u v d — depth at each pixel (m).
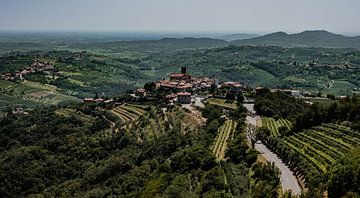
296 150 146.25
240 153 144.62
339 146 143.75
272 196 105.12
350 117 176.50
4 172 193.75
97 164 191.75
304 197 98.00
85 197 156.50
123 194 153.50
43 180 192.25
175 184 131.88
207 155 146.50
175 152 171.12
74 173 195.50
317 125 179.00
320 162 129.25
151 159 176.62
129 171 170.38
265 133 176.50
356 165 101.56
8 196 184.12
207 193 115.25
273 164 125.94
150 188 141.50
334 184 100.44
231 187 116.25
